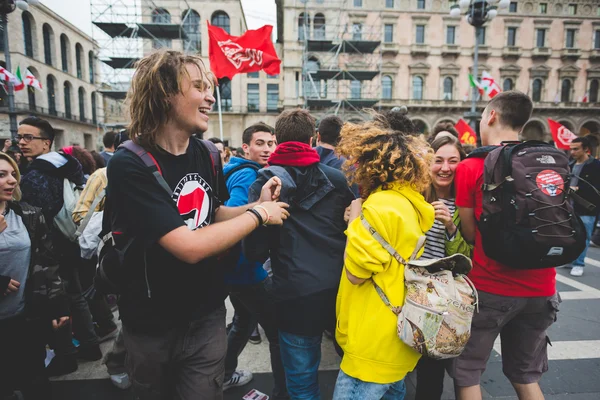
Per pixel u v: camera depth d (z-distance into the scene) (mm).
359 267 1439
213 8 26859
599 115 33156
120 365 2508
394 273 1455
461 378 1847
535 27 32094
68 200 2756
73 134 34469
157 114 1314
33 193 2602
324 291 1669
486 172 1670
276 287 1736
